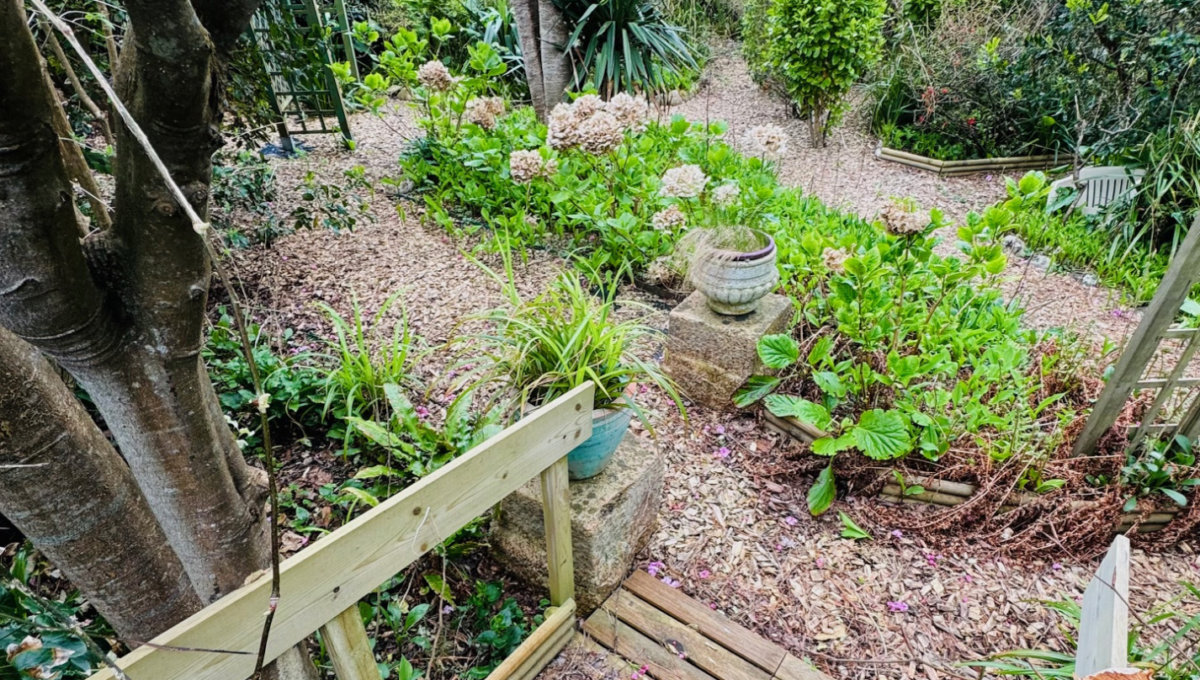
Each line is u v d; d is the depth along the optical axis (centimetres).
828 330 276
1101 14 478
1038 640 178
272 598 75
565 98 509
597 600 175
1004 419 222
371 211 369
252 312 266
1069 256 411
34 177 58
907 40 637
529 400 171
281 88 437
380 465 192
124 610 95
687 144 418
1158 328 187
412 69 414
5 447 72
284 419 216
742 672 160
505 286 195
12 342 71
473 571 182
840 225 363
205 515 97
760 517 212
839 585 192
